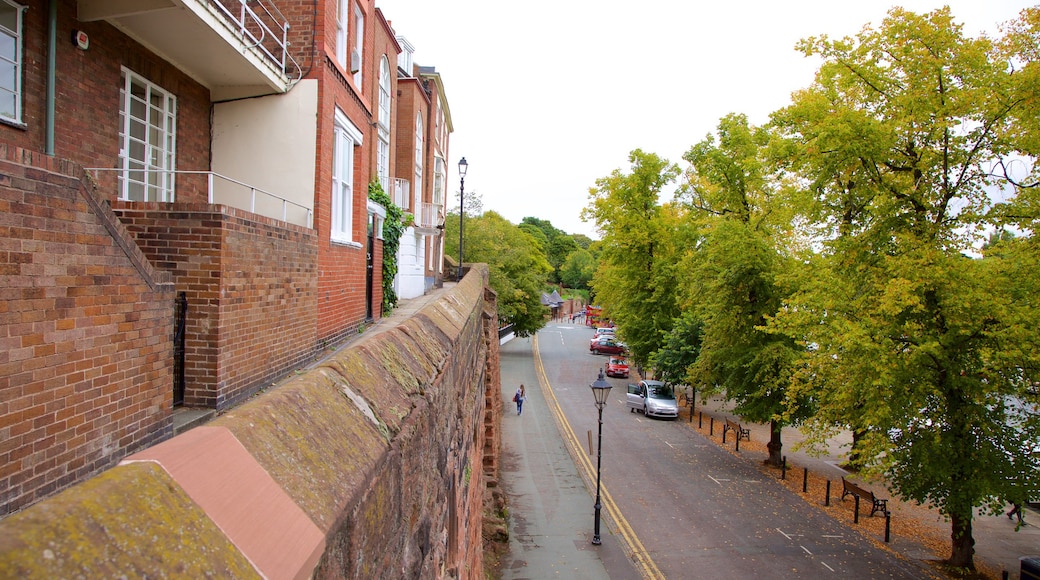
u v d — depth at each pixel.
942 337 12.01
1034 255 11.54
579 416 29.39
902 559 13.61
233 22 6.92
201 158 7.60
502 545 13.75
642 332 34.06
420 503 3.52
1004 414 12.61
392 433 2.85
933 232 12.64
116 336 3.48
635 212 33.47
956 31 12.34
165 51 6.57
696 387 24.92
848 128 12.87
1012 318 10.88
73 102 5.39
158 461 1.27
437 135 29.17
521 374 41.50
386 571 2.57
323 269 7.88
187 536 1.16
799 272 16.08
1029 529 16.25
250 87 7.74
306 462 1.87
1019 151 11.88
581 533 14.97
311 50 7.86
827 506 17.17
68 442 3.09
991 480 11.78
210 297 4.83
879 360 12.23
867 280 13.79
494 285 40.38
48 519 0.92
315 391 2.38
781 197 20.45
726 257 21.06
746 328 21.09
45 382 2.94
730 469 20.84
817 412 15.26
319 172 7.80
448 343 5.79
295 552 1.45
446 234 41.62
